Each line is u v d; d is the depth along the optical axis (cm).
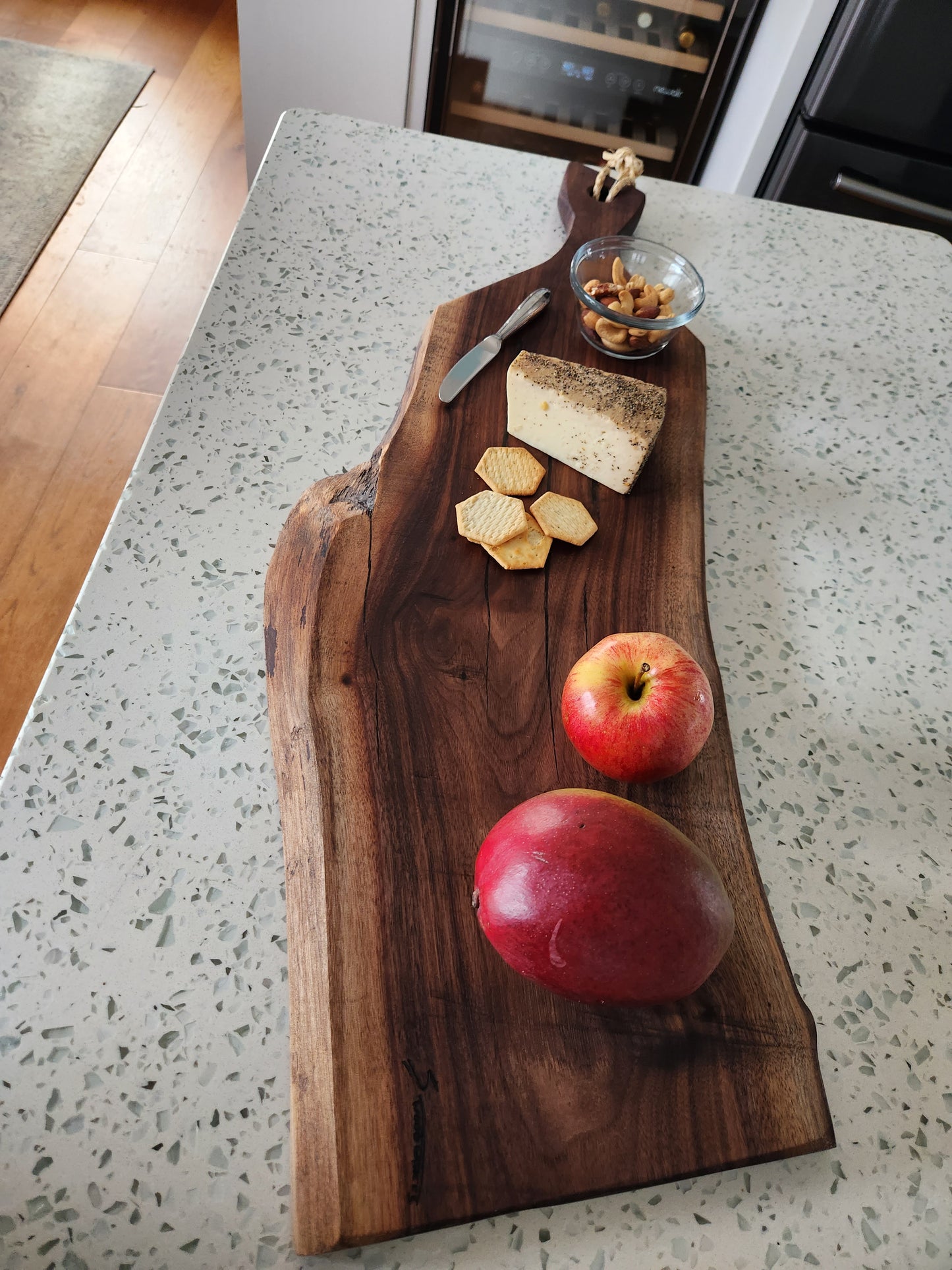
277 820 61
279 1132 50
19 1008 52
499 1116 50
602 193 113
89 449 177
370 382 90
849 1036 58
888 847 68
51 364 189
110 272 210
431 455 82
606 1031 53
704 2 166
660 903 47
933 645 81
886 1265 50
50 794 60
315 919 55
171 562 73
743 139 174
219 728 65
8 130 235
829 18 151
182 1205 47
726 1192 51
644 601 76
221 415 84
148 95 255
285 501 79
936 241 124
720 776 66
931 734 75
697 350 98
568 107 190
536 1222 49
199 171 238
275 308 94
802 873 65
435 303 99
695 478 87
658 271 100
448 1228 48
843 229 123
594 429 82
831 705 75
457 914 56
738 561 84
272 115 179
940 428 101
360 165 113
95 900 56
